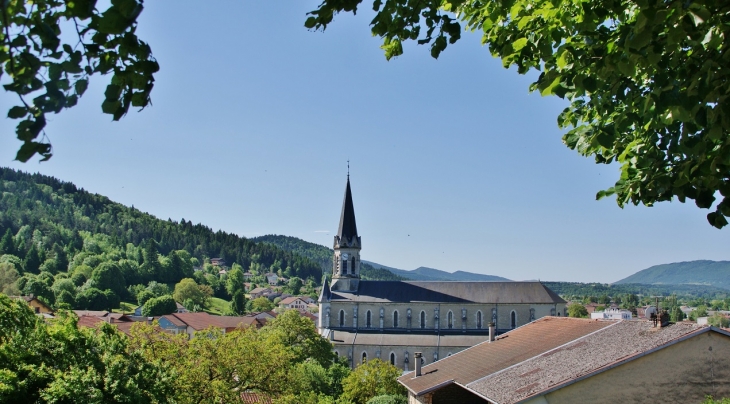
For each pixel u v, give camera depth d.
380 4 11.91
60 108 6.75
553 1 11.15
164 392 31.66
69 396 26.50
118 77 7.21
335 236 122.50
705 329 27.41
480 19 13.80
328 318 117.69
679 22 9.06
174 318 135.75
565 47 11.65
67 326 30.86
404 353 110.19
